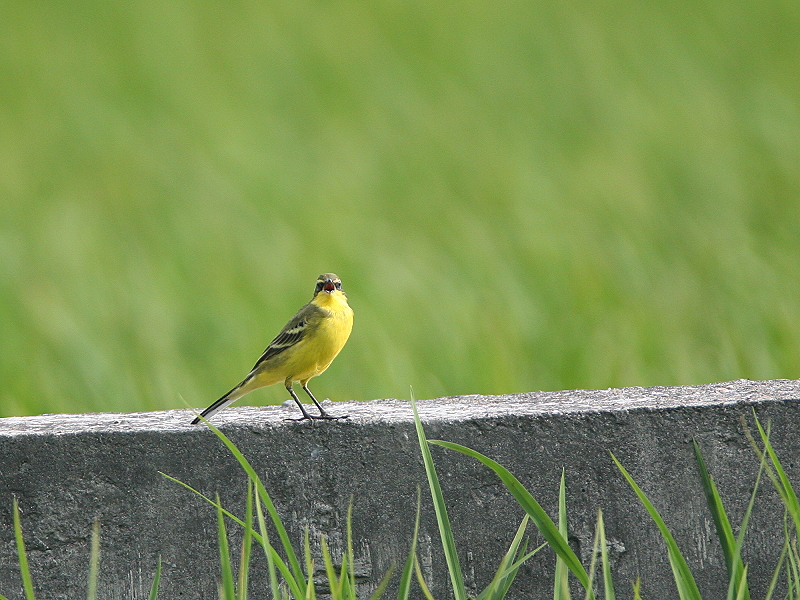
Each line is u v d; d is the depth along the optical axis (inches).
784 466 255.4
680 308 547.5
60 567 257.9
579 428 256.2
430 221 745.6
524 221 700.7
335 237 693.9
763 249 617.0
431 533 259.0
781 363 482.9
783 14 1218.6
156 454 256.8
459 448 225.5
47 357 506.9
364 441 257.6
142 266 664.4
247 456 257.9
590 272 605.0
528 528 258.5
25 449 255.0
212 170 879.1
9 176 904.9
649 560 257.6
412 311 550.6
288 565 259.3
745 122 916.6
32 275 657.6
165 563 259.0
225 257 675.4
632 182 765.9
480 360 487.2
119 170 903.1
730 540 225.1
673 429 255.1
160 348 522.3
